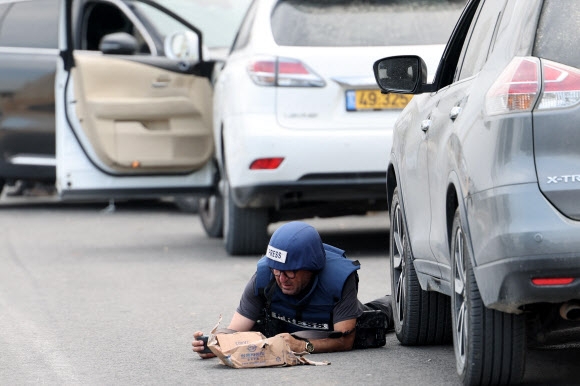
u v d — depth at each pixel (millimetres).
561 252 11680
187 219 38188
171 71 29516
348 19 25531
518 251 11750
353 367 15242
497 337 12703
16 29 40094
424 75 15430
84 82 29109
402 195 16391
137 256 28719
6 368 16172
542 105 11984
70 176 29266
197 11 35781
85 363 16328
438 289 15031
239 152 25219
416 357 15828
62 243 32281
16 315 20688
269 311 16016
